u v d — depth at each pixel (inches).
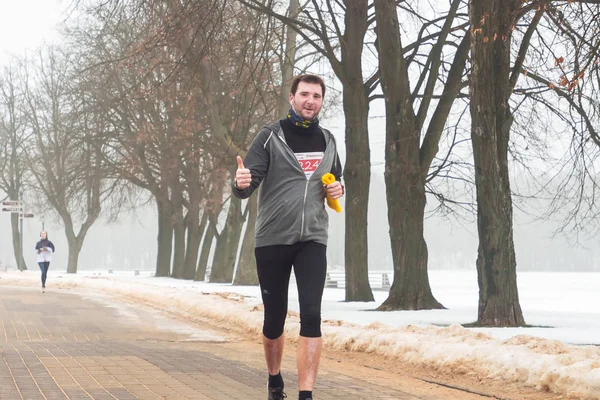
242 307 690.2
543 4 591.5
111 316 748.0
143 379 324.8
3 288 1386.6
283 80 1234.0
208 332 594.9
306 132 234.2
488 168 614.9
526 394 306.0
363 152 924.6
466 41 827.4
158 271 2084.2
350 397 291.9
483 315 611.2
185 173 1927.9
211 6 794.2
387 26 810.8
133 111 1803.6
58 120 2218.3
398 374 365.1
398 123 817.5
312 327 223.5
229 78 1203.9
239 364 387.2
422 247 818.2
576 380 295.0
